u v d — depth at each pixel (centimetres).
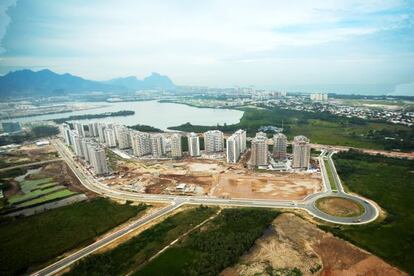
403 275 10919
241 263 12038
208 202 18175
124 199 19162
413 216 15288
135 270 11856
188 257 12544
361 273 11125
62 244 13825
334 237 13650
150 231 14812
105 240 14225
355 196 18262
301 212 16325
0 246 13825
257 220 15375
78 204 18362
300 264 11812
